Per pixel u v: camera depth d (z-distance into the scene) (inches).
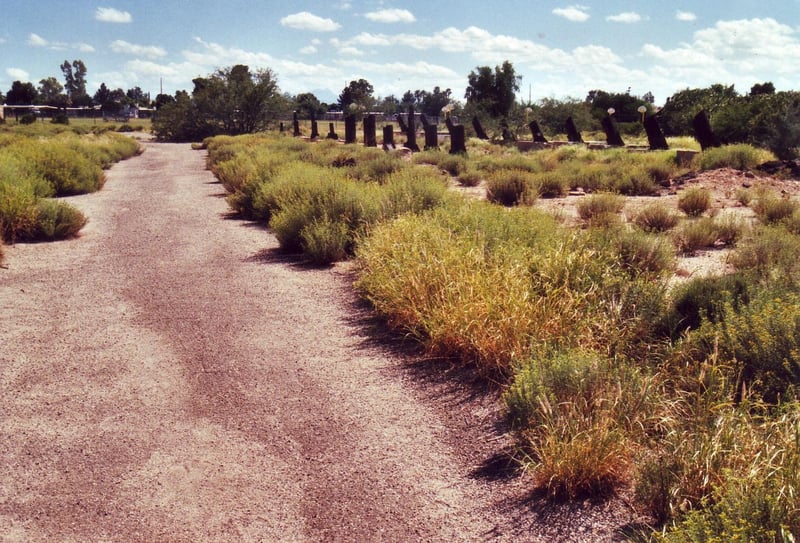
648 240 371.2
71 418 210.8
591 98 2930.6
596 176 828.0
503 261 300.7
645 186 759.7
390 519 156.2
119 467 180.9
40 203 552.1
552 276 286.7
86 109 5831.7
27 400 224.1
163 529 153.0
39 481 173.9
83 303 342.0
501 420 203.3
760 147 1095.0
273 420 208.7
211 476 175.9
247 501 164.4
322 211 467.8
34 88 5895.7
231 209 703.1
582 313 250.1
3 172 662.5
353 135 1953.7
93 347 275.9
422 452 187.6
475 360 245.4
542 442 173.5
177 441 195.3
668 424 175.5
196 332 294.7
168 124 2711.6
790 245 371.9
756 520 125.2
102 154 1298.0
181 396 227.1
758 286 257.8
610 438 165.2
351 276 392.8
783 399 184.1
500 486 168.7
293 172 675.4
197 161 1469.0
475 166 1016.9
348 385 234.5
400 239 356.5
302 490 169.2
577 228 428.5
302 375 244.4
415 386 232.2
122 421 208.5
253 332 294.2
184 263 437.1
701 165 877.2
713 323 240.2
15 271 415.2
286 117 2918.3
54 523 155.4
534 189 701.3
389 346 272.5
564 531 149.4
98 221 624.4
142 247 494.0
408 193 493.7
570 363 198.2
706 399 183.6
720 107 1523.1
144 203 760.3
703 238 452.8
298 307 331.9
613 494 161.0
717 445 152.3
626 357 228.1
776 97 1176.8
